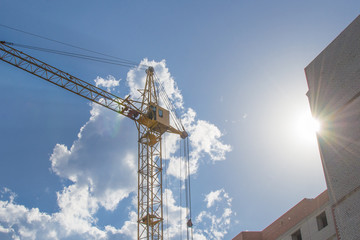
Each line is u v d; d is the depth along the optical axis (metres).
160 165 100.44
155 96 108.44
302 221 56.50
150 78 110.19
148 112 102.62
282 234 59.50
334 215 38.91
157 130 103.50
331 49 44.22
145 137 102.31
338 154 40.09
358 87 39.84
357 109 39.41
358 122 38.94
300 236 57.41
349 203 37.56
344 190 38.41
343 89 41.50
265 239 63.12
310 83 45.81
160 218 94.75
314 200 55.56
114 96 103.50
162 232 93.25
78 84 101.69
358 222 36.25
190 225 96.88
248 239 63.78
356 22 41.81
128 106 102.81
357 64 40.56
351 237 36.59
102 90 103.12
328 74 43.78
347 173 38.59
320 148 42.25
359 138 38.41
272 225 62.53
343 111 40.88
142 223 94.25
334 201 39.16
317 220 54.09
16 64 98.00
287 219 59.66
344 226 37.56
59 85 101.50
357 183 37.31
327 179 40.50
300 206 58.00
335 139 40.88
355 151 38.41
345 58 42.16
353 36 41.75
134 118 103.88
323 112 43.03
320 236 52.56
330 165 40.56
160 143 103.00
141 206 95.56
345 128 40.16
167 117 105.00
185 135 108.31
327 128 42.09
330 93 42.91
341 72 42.25
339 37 43.50
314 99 44.66
